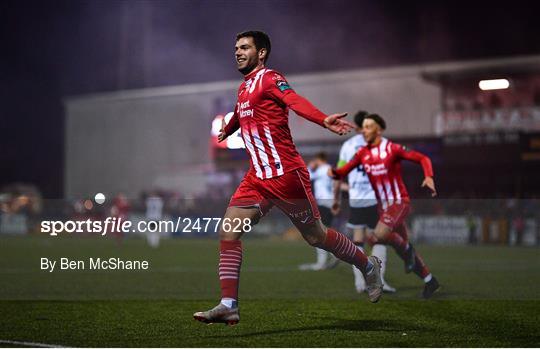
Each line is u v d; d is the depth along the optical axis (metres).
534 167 75.12
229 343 15.28
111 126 103.12
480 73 78.25
